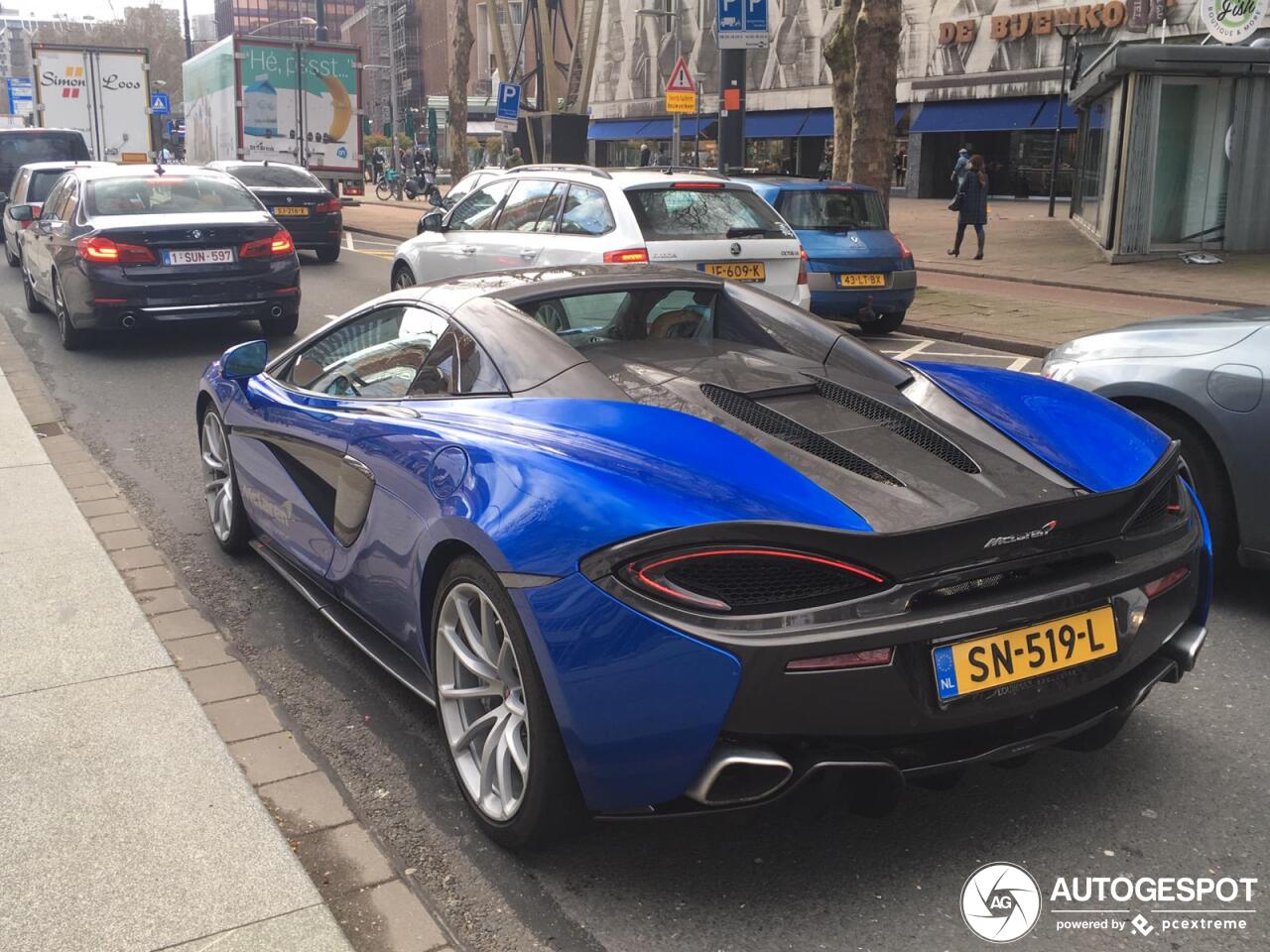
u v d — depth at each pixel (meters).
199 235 9.69
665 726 2.33
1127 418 3.14
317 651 3.99
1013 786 3.06
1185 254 18.09
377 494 3.23
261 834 2.77
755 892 2.61
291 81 26.42
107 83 27.58
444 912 2.55
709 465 2.54
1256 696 3.62
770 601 2.33
